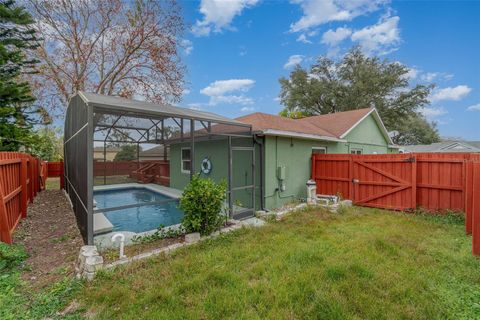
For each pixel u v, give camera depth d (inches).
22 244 180.2
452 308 105.1
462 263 145.7
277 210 292.0
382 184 308.7
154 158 553.3
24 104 401.7
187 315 101.0
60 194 412.5
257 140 295.7
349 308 104.6
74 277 131.7
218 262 147.9
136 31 586.9
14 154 216.1
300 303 108.0
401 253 159.9
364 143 536.1
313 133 367.6
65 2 533.6
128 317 100.3
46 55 551.8
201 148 381.7
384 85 959.6
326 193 360.8
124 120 333.1
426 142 1246.9
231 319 99.0
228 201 247.3
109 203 407.5
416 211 278.5
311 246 170.9
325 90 1042.7
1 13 362.6
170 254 159.3
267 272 134.3
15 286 123.0
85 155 174.1
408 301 109.8
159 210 361.1
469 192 200.7
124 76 634.8
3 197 165.8
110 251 165.8
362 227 220.4
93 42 596.1
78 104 220.7
